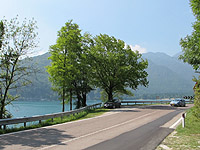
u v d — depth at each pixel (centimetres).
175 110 2691
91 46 3950
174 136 985
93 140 892
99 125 1359
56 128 1239
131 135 1008
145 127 1270
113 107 3197
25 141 872
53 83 3081
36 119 1403
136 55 4044
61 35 3050
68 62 3067
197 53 1488
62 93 3391
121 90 4172
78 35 3153
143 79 4062
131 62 3959
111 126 1312
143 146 786
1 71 1902
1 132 1085
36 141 872
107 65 3797
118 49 3916
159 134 1034
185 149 737
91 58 3753
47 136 984
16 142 852
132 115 2031
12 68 1938
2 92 1884
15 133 1073
